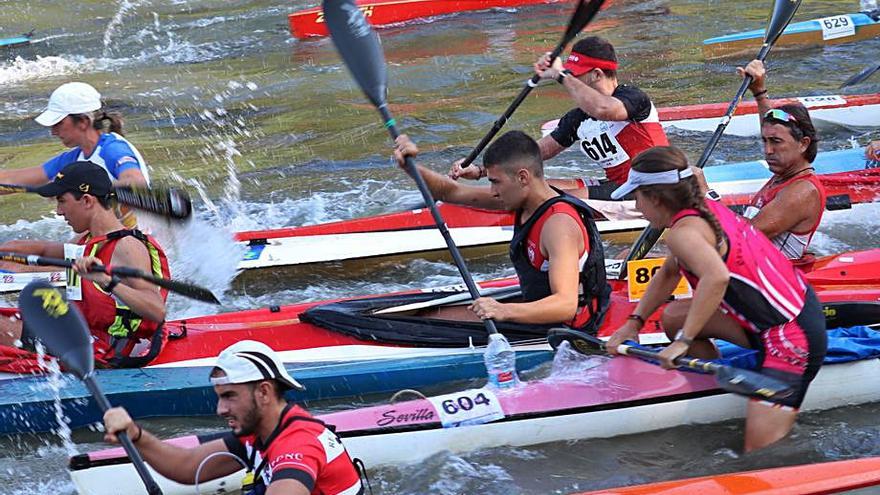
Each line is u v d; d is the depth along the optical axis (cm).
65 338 1357
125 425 1249
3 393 1778
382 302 1988
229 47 5356
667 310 1689
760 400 1563
